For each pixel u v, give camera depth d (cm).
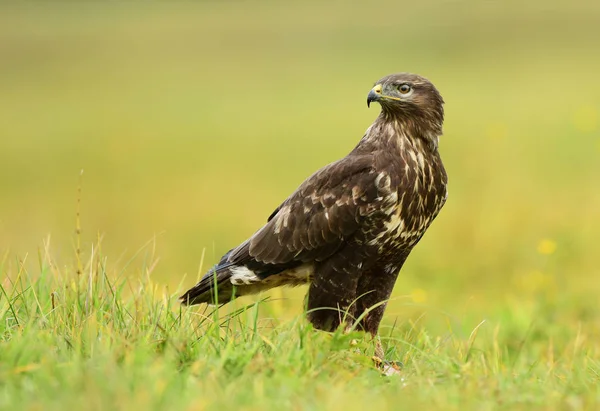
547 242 1360
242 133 3959
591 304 1333
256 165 3094
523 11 7312
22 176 3005
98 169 3123
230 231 2047
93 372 585
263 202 2411
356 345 734
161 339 679
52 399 552
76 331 682
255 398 573
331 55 6750
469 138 3155
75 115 4703
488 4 7606
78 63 6931
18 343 631
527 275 1476
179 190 2631
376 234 838
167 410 539
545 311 1270
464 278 1575
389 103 840
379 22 7712
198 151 3478
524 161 2544
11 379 582
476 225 1808
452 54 6225
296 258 860
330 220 839
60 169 3142
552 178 2366
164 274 1538
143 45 7738
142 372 586
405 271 1577
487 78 5131
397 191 830
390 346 825
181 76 6297
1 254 1261
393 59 6338
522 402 629
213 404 552
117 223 2170
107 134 4022
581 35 6406
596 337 1143
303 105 4841
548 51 5969
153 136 3941
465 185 2227
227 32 8088
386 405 588
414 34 7112
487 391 641
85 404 534
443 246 1764
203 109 4838
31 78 6275
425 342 817
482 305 1371
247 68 6494
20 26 8631
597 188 2231
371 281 872
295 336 724
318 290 857
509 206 1967
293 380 610
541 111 3803
